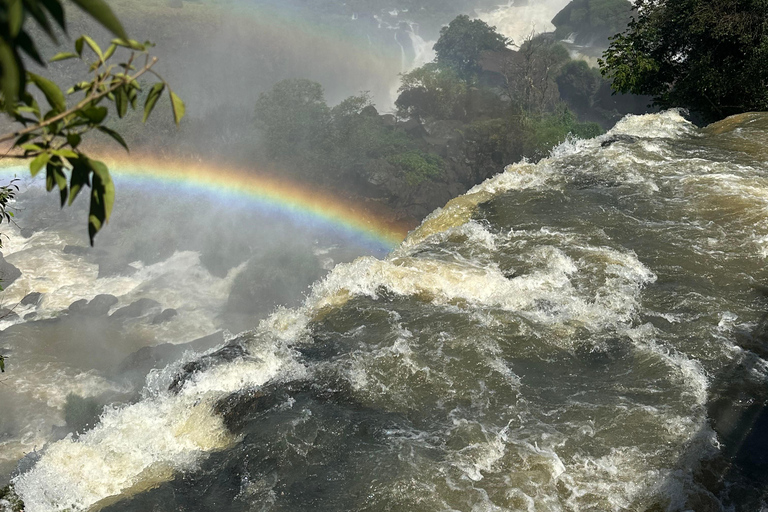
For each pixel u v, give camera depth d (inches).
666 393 212.8
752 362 227.6
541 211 356.2
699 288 276.4
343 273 295.9
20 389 1592.0
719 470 182.5
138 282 2208.4
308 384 227.6
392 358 236.5
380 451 194.4
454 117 3353.8
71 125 86.0
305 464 192.5
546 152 2719.0
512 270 297.7
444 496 176.1
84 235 2452.0
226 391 225.0
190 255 2349.9
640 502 172.6
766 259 295.3
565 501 173.6
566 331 249.4
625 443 191.9
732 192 356.2
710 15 752.3
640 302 270.2
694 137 469.4
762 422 199.5
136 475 193.9
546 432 197.3
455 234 335.3
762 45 724.7
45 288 2123.5
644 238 320.8
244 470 191.8
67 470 190.5
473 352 237.0
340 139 2837.1
